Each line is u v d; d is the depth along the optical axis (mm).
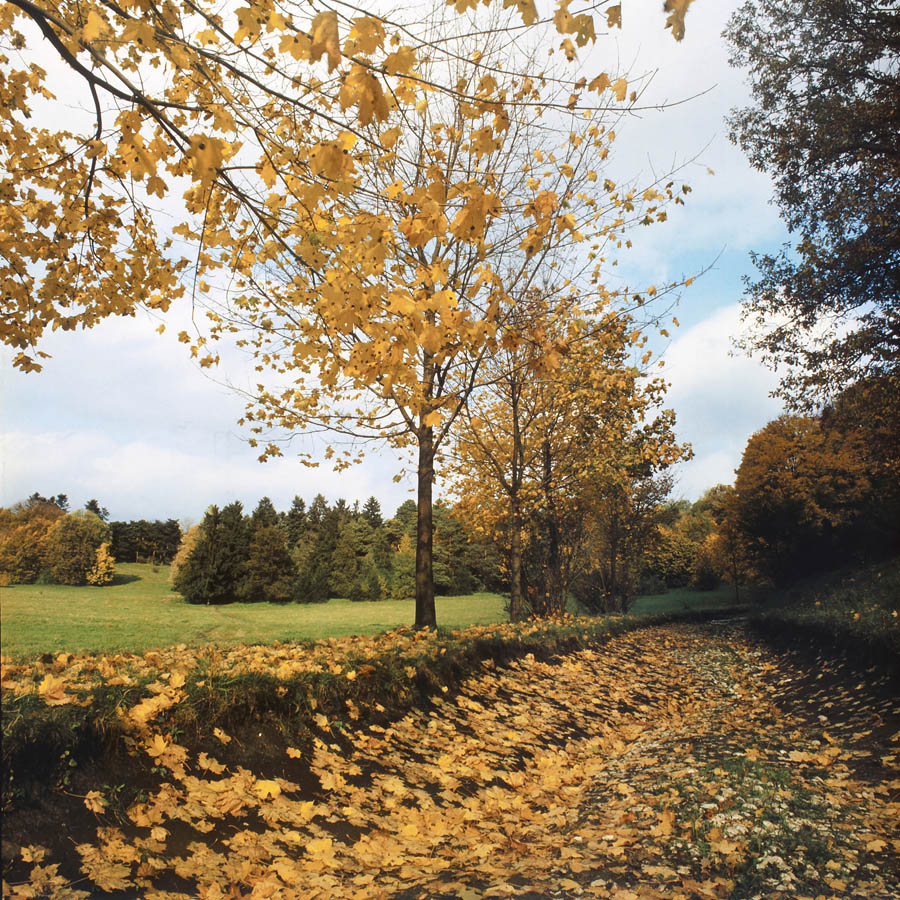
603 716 7098
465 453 12562
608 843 3406
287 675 4430
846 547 21891
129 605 14391
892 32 11930
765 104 13461
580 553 16312
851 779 4348
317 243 3654
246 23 2717
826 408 15641
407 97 3217
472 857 3248
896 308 12844
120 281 5625
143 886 2535
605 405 13258
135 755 3215
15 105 5117
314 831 3311
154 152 3275
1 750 2711
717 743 5637
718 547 33531
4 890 2297
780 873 2959
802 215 13641
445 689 5855
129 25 2877
